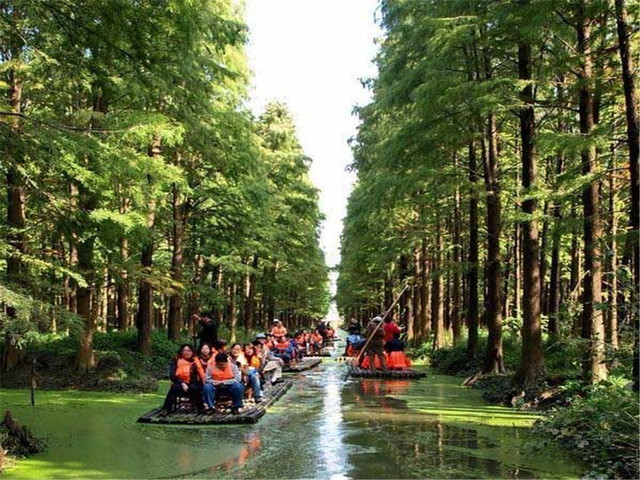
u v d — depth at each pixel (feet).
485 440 28.12
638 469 21.85
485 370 52.11
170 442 27.78
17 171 28.27
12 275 29.63
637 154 31.01
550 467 23.25
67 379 46.85
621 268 32.76
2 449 22.94
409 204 56.95
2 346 48.34
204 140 49.34
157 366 58.08
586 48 36.60
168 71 38.45
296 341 81.66
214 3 54.60
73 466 23.29
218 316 115.65
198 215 68.64
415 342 95.96
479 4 41.47
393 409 37.83
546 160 64.34
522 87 37.86
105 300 85.40
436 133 46.88
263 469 22.91
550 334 52.65
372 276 123.44
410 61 51.24
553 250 64.69
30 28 28.17
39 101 43.52
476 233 60.49
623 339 29.09
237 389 34.53
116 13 25.53
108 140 33.45
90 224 33.81
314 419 34.19
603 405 27.43
